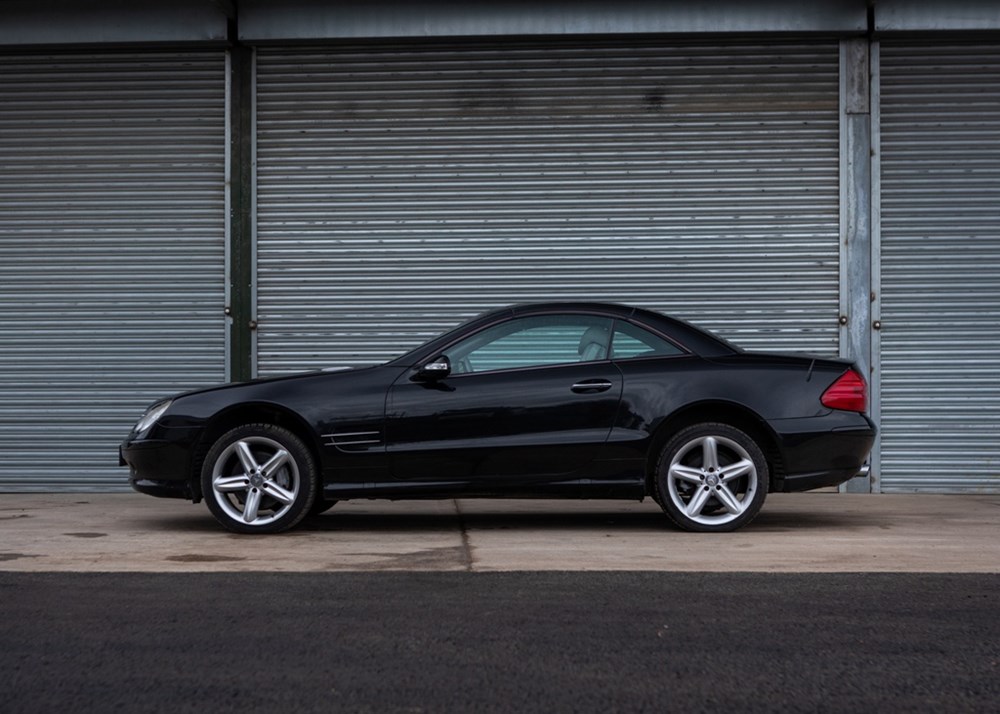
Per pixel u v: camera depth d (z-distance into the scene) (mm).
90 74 10516
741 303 10297
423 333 10383
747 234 10312
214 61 10453
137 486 7199
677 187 10359
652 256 10336
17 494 10305
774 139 10312
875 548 6477
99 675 3703
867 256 10219
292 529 7395
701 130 10367
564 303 7262
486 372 7062
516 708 3340
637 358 7098
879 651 4004
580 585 5230
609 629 4324
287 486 7070
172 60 10461
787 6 10125
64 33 10297
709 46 10359
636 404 6969
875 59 10258
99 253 10453
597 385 6973
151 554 6258
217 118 10445
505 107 10422
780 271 10281
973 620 4492
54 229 10477
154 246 10438
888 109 10266
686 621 4461
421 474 6969
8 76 10562
